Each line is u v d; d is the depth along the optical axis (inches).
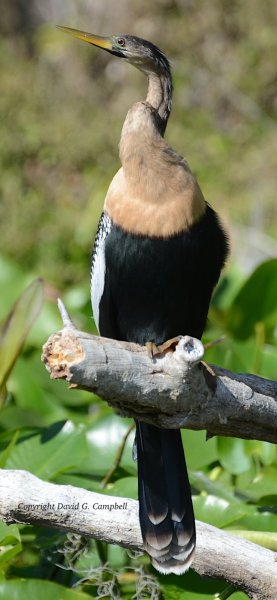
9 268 400.8
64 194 821.2
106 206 267.6
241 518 250.5
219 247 267.4
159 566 225.1
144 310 272.8
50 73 890.7
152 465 244.5
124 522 225.8
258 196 827.4
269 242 779.4
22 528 260.1
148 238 258.5
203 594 241.4
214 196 836.6
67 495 225.5
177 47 902.4
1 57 911.7
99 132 847.7
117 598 238.1
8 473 228.4
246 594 228.8
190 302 270.2
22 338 258.7
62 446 281.6
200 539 225.9
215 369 219.5
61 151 840.9
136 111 261.9
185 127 885.8
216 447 291.9
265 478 291.4
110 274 270.2
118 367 197.8
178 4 904.9
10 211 809.5
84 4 925.8
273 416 223.5
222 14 893.8
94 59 897.5
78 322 384.2
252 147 870.4
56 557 255.1
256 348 337.4
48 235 783.7
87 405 344.8
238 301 375.9
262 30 887.7
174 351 205.6
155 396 205.2
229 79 893.8
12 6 971.9
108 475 270.7
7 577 245.1
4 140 840.3
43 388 348.2
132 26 909.2
